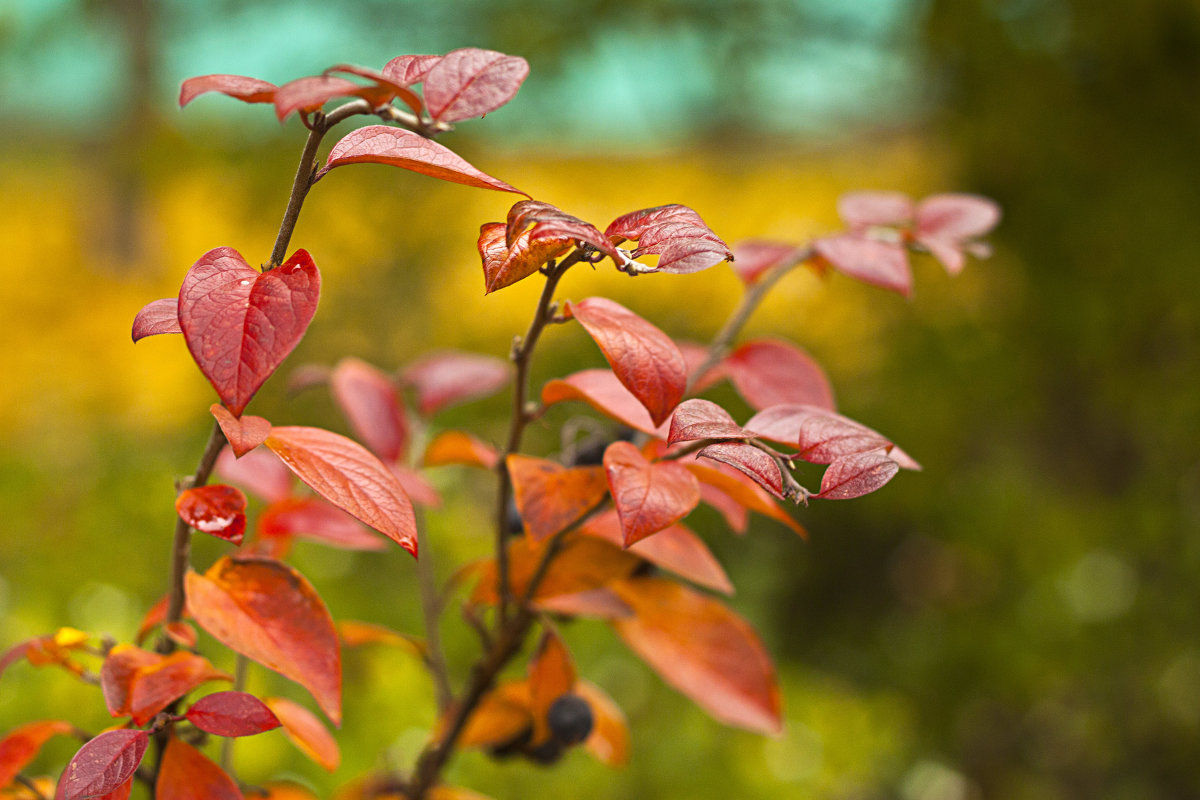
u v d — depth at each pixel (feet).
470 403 13.30
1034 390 13.92
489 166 13.21
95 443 13.24
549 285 2.39
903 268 3.46
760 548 13.82
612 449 2.51
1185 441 13.08
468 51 2.18
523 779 7.16
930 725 13.73
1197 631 12.75
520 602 3.23
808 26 14.01
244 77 2.05
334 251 13.66
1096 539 13.47
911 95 14.32
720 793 7.74
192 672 2.48
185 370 22.38
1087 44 12.10
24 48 18.21
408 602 9.03
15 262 29.09
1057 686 13.34
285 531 3.73
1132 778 12.98
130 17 19.30
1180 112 12.41
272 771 6.02
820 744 8.79
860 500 14.78
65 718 6.18
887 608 15.33
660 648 3.52
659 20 12.95
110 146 20.45
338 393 4.50
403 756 6.44
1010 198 13.32
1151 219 12.37
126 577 8.90
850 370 14.74
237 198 13.43
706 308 15.40
